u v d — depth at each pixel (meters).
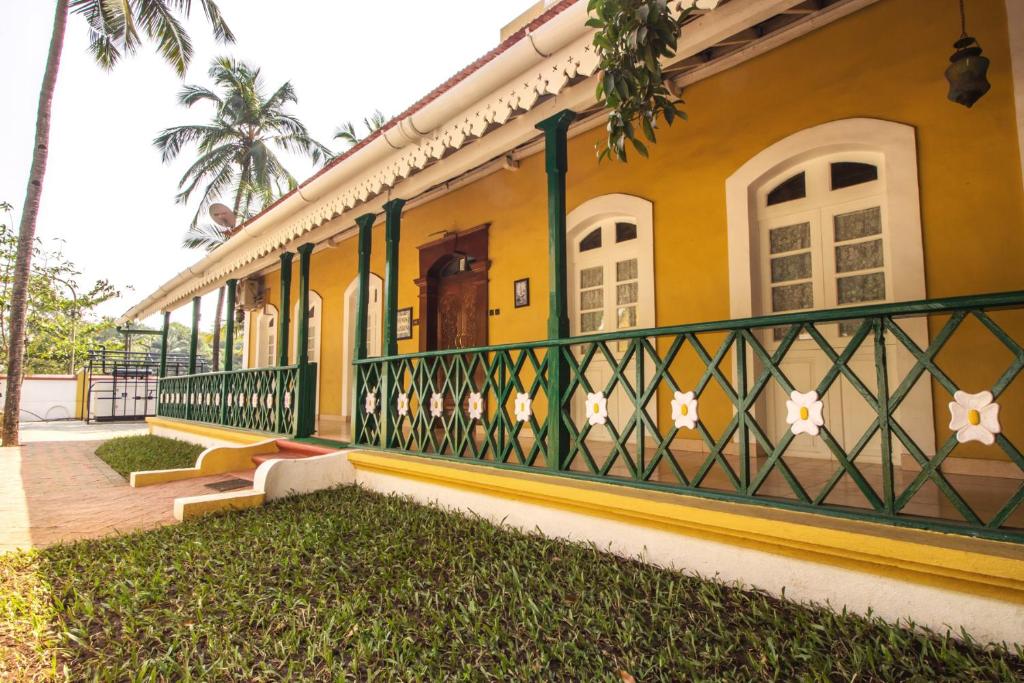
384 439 5.67
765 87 4.90
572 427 3.89
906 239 4.11
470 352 4.67
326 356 10.91
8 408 11.91
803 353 4.84
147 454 9.15
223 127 20.94
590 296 6.34
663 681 2.11
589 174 6.23
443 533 3.95
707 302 5.21
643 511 3.24
